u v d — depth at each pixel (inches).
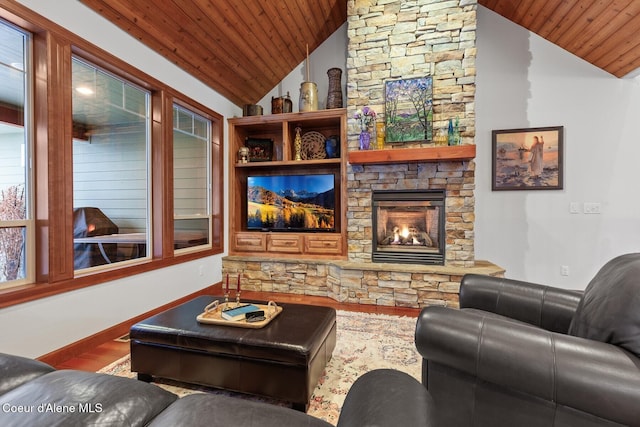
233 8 124.9
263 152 182.5
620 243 145.0
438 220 141.7
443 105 138.6
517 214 154.7
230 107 177.5
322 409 66.3
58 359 85.4
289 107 173.3
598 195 147.0
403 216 147.8
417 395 32.0
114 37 103.7
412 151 133.8
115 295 104.8
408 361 86.6
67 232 88.9
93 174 107.2
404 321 118.1
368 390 33.6
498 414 45.3
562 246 150.6
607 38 130.0
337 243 158.6
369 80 146.9
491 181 157.1
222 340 68.1
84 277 93.9
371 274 140.3
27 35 83.4
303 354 63.3
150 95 126.0
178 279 136.2
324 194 164.9
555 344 41.1
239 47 145.5
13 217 81.4
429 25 139.3
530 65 152.7
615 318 42.1
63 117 87.8
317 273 156.2
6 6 74.2
